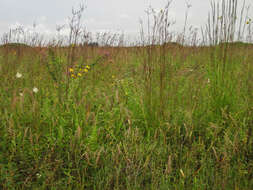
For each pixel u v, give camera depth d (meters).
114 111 2.55
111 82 3.71
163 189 1.65
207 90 3.00
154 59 2.73
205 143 2.30
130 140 2.05
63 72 3.29
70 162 1.89
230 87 2.87
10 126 1.98
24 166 1.84
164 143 2.06
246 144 2.07
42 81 3.26
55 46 4.38
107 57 4.60
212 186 1.66
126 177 1.69
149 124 2.52
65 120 2.32
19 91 2.74
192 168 1.87
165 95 2.61
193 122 2.46
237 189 1.55
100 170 1.79
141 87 3.13
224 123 2.51
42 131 2.17
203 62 3.98
